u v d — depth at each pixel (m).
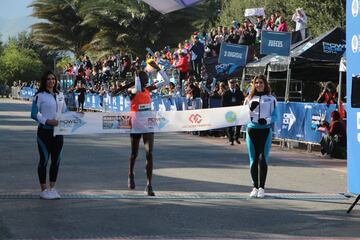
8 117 45.31
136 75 13.94
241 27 36.69
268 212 12.09
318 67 28.05
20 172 16.81
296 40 29.81
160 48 82.88
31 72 124.44
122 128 13.59
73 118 13.23
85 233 10.03
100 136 29.78
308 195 14.12
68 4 102.56
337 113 21.73
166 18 81.44
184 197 13.52
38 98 12.85
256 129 13.43
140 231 10.27
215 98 31.20
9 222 10.73
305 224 11.09
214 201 13.14
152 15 81.12
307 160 21.17
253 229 10.60
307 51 26.30
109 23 84.44
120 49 82.94
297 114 24.42
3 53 135.00
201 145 26.08
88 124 13.38
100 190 14.22
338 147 21.59
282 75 31.67
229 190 14.59
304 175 17.45
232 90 27.50
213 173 17.34
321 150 22.62
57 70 86.88
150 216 11.48
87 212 11.73
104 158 20.39
